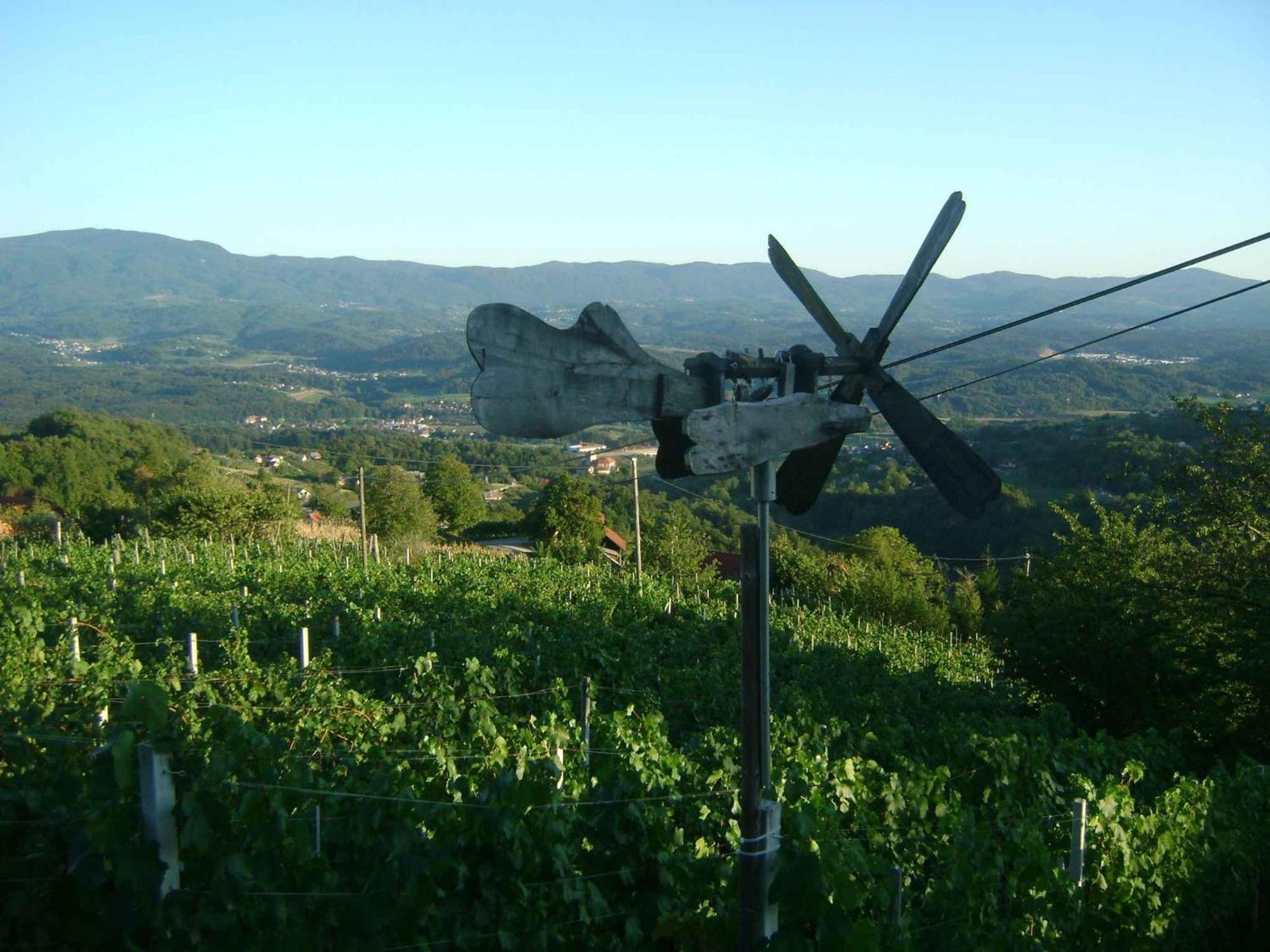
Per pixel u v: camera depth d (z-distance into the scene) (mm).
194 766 4309
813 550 48344
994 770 10414
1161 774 13273
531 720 9578
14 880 4125
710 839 7078
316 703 9227
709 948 4914
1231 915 8727
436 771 6820
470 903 5059
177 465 50344
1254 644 16094
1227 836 8852
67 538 35188
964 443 4227
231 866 4082
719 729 9977
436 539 48031
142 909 3869
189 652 11883
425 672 11430
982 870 6602
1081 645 18609
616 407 3529
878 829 7512
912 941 5875
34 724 6156
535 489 68375
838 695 17922
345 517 53250
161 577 21500
